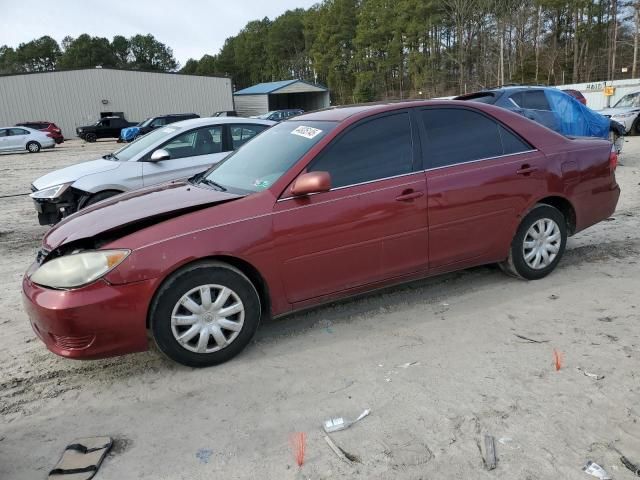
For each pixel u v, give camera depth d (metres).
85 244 3.46
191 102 49.31
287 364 3.60
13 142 28.44
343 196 3.84
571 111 9.79
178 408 3.16
